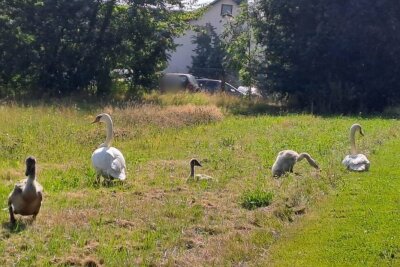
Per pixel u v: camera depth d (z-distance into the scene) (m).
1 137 19.08
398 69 37.03
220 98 36.38
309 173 15.08
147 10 37.66
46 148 18.33
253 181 14.52
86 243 9.80
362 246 9.77
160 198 12.91
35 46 36.12
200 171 15.97
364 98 37.25
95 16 37.16
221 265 9.05
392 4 36.09
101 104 31.61
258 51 39.84
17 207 10.59
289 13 37.72
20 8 35.97
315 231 10.58
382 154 18.16
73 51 36.94
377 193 13.14
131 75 38.59
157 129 23.08
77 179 14.17
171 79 40.00
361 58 37.12
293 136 22.08
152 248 9.71
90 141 19.95
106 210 11.67
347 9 36.25
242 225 10.95
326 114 34.59
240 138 21.88
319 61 37.41
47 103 30.95
